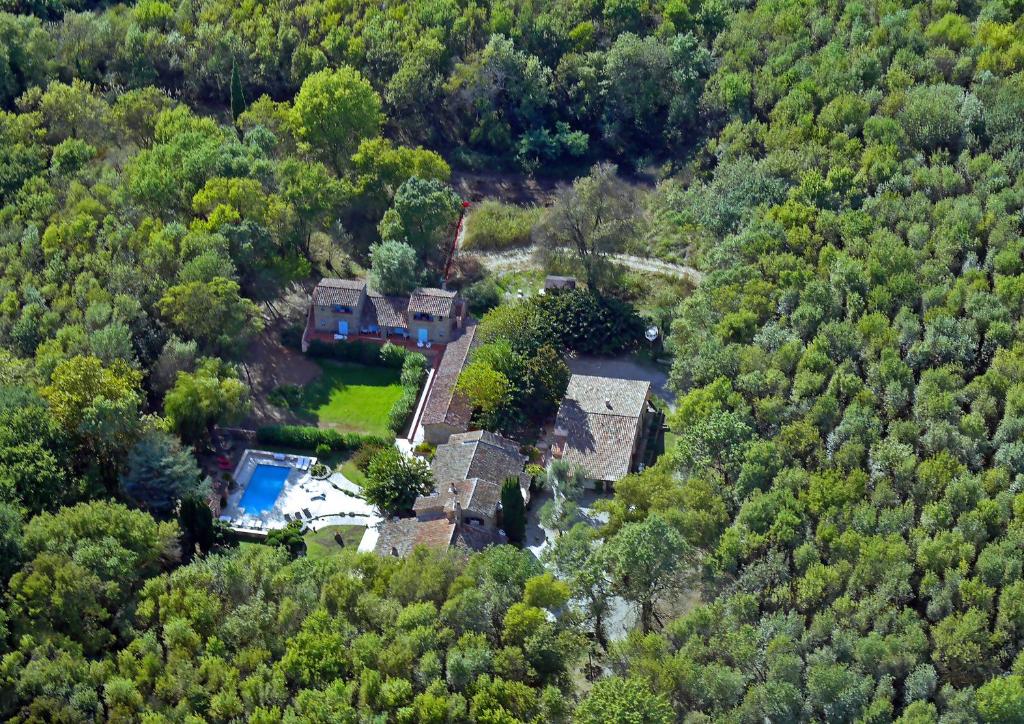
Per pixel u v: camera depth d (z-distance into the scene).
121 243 182.38
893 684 126.56
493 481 153.88
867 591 134.00
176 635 126.62
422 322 183.62
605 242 191.50
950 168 192.12
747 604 132.25
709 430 151.38
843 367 161.00
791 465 151.38
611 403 166.12
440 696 122.00
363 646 126.06
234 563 134.88
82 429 149.88
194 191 194.25
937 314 167.38
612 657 129.62
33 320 168.50
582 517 154.12
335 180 199.88
